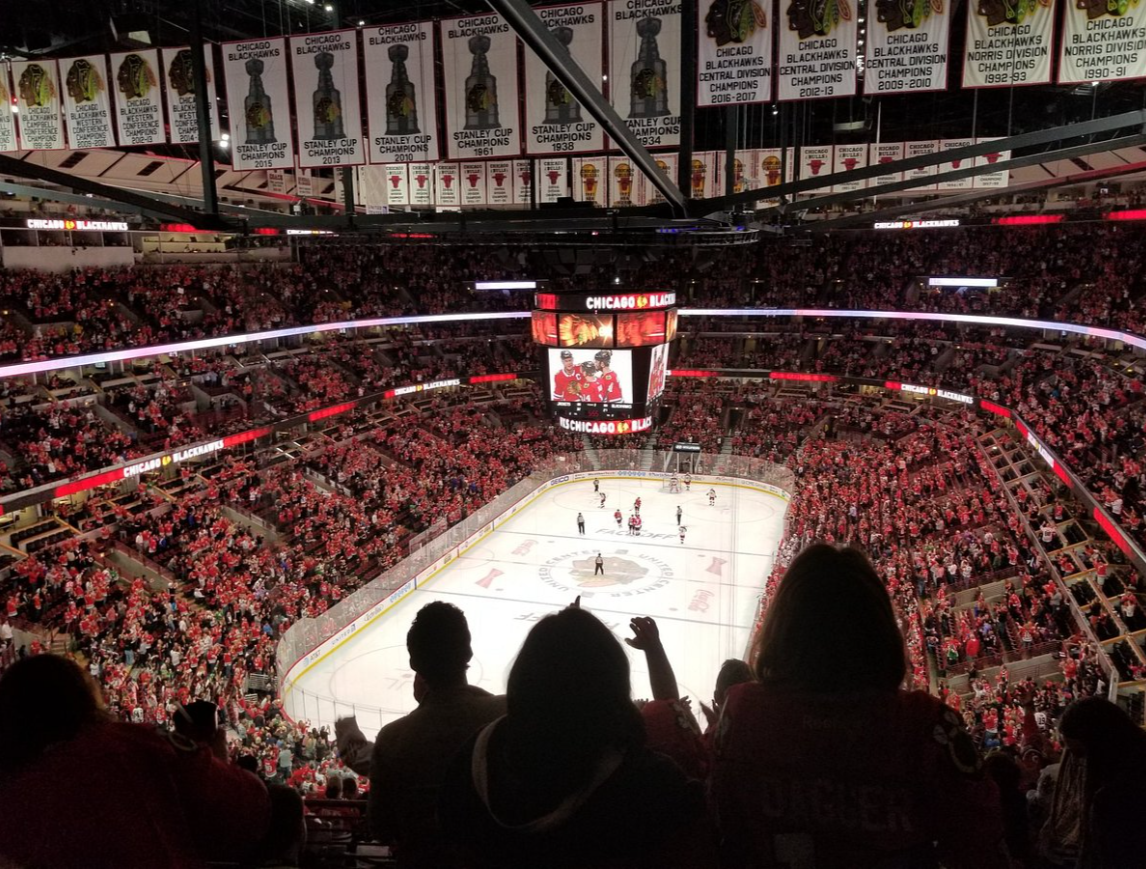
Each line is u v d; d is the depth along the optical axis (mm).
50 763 2570
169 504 35844
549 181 22344
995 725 18734
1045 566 26859
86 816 2488
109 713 2928
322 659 28891
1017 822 3959
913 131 43312
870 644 2189
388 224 12422
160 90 13266
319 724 24703
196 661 24156
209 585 29547
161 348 38812
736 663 4082
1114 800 3178
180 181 36938
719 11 10875
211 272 46188
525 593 35469
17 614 25234
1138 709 18016
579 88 6137
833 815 2154
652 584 36500
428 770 3031
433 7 33250
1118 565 25156
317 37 12469
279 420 42750
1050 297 46281
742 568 38438
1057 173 40031
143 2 27219
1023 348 48312
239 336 43406
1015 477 36875
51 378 36375
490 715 3221
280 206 43844
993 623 24781
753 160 24969
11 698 2645
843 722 2174
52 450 32188
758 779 2240
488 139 12070
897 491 38438
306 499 38094
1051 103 39406
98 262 40219
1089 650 21016
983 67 10633
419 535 37625
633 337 22109
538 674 2049
